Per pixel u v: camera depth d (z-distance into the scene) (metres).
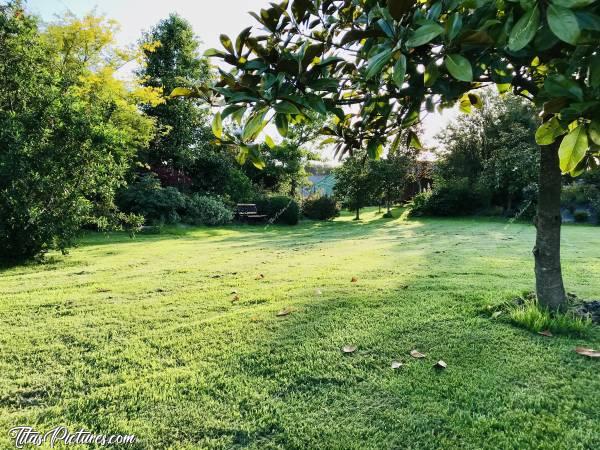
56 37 11.14
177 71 16.81
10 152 5.39
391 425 1.61
